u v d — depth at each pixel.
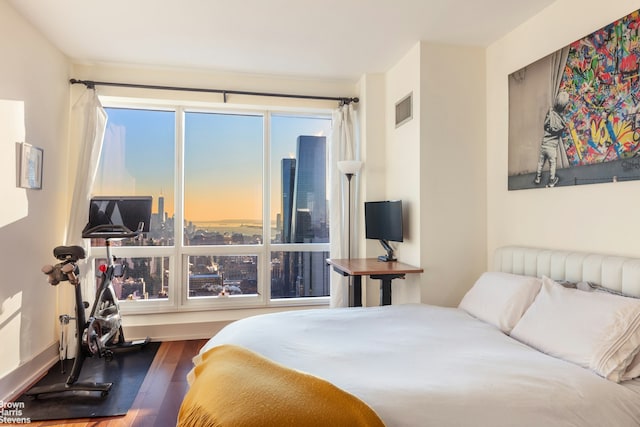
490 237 3.16
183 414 1.40
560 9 2.47
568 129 2.38
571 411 1.32
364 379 1.41
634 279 1.85
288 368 1.43
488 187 3.19
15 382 2.59
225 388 1.34
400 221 3.16
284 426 1.13
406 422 1.21
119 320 3.21
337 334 1.95
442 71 3.15
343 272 3.27
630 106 1.99
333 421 1.15
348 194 3.92
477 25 2.85
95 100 3.48
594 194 2.22
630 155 1.99
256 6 2.58
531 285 2.22
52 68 3.16
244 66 3.68
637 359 1.59
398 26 2.87
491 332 2.03
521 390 1.37
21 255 2.70
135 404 2.45
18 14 2.64
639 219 1.97
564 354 1.70
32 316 2.85
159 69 3.72
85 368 3.02
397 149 3.57
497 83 3.10
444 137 3.14
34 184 2.86
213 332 3.78
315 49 3.29
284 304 4.16
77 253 2.59
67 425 2.21
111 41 3.12
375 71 3.83
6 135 2.52
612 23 2.09
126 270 3.84
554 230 2.50
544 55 2.60
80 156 3.39
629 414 1.36
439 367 1.54
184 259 3.99
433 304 3.10
